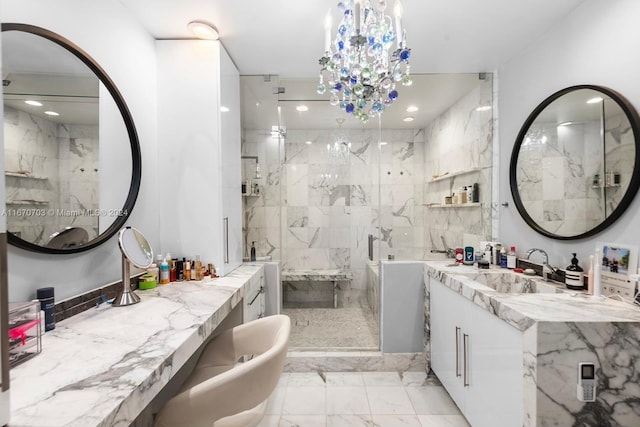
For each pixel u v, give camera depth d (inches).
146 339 40.9
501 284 79.8
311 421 72.1
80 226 52.8
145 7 65.5
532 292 72.5
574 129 66.5
